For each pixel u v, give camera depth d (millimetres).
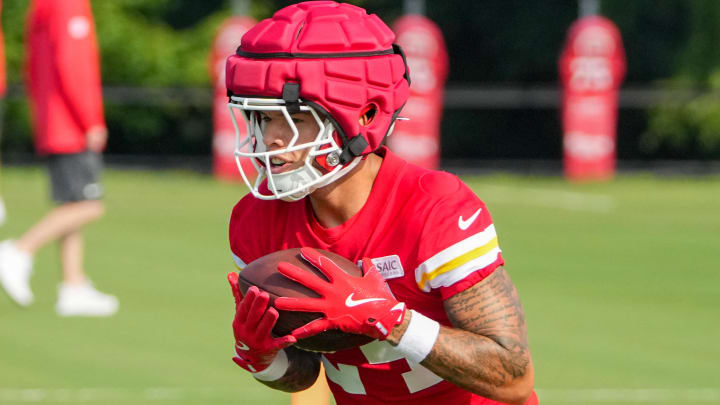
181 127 83000
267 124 9805
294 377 11039
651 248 40312
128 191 57875
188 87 79938
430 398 10617
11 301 30203
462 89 84062
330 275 9312
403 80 10188
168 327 26875
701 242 41812
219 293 31484
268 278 9594
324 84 9484
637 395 20750
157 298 30656
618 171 74625
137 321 27562
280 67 9422
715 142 76500
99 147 28078
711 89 75000
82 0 27359
